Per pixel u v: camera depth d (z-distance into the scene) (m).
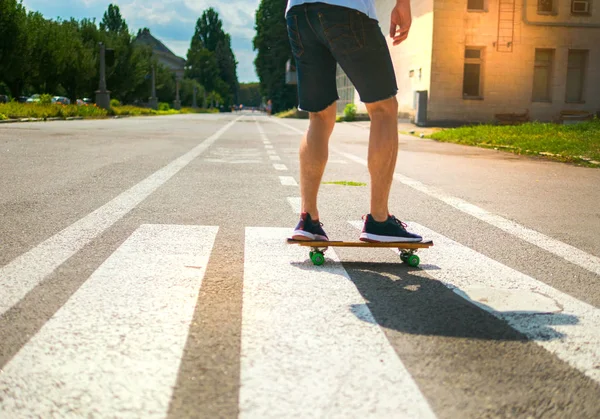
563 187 7.34
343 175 7.95
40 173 6.98
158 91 73.50
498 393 1.79
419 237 3.29
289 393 1.75
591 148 11.67
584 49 26.38
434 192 6.57
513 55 26.12
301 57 3.32
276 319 2.38
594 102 26.78
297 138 16.50
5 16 27.89
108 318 2.33
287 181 6.91
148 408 1.64
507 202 6.01
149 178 6.78
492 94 26.28
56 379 1.81
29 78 32.12
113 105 43.75
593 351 2.14
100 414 1.61
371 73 3.21
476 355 2.08
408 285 2.93
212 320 2.34
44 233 3.84
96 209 4.76
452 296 2.76
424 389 1.80
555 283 3.07
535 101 26.47
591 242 4.18
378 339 2.20
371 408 1.67
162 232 3.96
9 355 1.98
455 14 25.72
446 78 26.03
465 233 4.36
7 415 1.60
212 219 4.50
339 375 1.88
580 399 1.77
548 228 4.67
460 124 26.22
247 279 2.93
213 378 1.83
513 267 3.39
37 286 2.72
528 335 2.29
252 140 15.08
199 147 11.90
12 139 12.20
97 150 10.34
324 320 2.38
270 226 4.31
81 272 2.96
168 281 2.85
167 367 1.91
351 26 3.13
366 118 36.88
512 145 13.68
